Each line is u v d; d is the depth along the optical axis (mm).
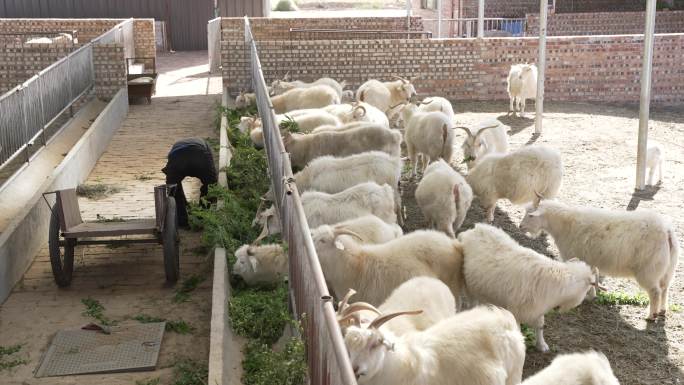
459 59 20219
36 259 8648
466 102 20188
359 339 4363
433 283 5914
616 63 20281
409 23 25688
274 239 8273
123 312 7348
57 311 7367
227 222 8789
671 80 20281
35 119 11844
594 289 7602
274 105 15039
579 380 4551
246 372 5941
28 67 18422
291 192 6633
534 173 9594
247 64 19469
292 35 25688
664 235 7074
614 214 7480
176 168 9555
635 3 30188
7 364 6332
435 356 4887
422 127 11672
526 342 6824
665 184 12078
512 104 18062
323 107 14117
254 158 11172
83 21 24453
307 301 5375
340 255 6469
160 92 20125
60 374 6164
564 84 20422
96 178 12008
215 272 7449
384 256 6539
